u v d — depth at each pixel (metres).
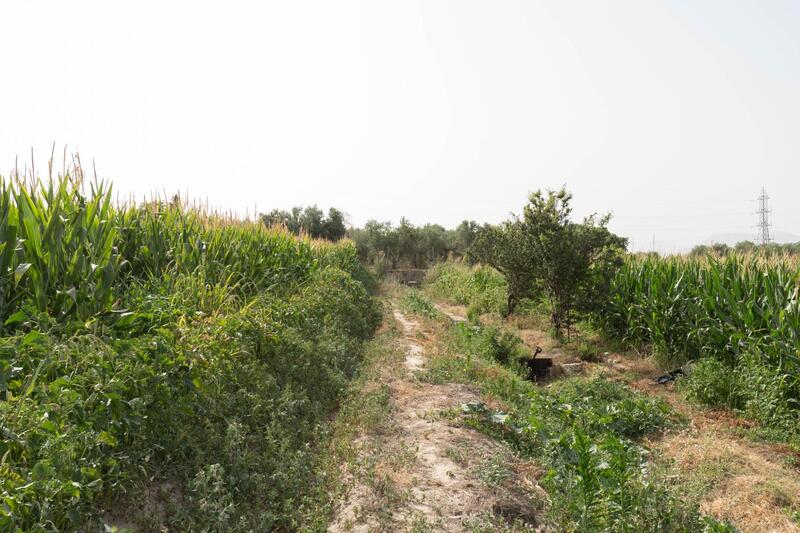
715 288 11.10
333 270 15.47
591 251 14.50
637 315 13.47
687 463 6.84
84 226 6.26
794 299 9.38
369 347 10.90
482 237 17.92
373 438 6.21
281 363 6.99
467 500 4.88
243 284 9.85
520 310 18.47
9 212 5.74
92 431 3.74
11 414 3.46
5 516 2.88
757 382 8.82
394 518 4.54
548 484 5.21
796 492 6.12
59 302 5.50
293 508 4.59
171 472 4.41
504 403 8.06
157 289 7.04
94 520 3.54
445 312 20.95
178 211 9.77
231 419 5.23
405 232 50.84
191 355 5.10
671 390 10.29
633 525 4.45
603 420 7.64
